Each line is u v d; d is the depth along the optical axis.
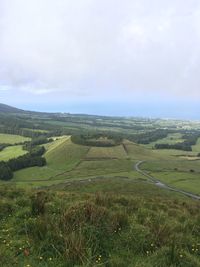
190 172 160.38
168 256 8.07
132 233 9.29
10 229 9.70
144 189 78.56
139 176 143.62
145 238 9.07
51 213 11.28
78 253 7.73
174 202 20.38
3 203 12.30
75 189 71.38
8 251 7.98
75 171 159.12
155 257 7.99
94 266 7.29
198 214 15.58
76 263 7.55
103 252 8.33
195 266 7.87
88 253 7.80
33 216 11.12
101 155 193.25
